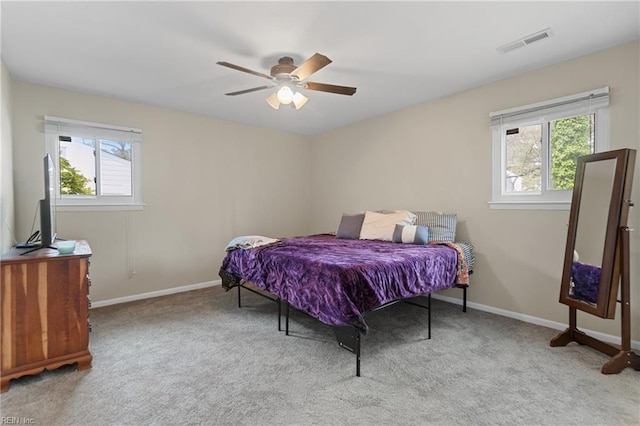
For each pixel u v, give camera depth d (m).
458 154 3.34
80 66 2.63
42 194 3.01
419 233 3.13
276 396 1.72
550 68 2.68
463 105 3.29
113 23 2.01
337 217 4.83
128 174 3.58
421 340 2.45
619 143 2.34
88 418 1.55
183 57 2.48
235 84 3.03
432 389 1.79
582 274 2.24
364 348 2.31
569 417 1.55
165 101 3.53
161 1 1.80
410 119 3.79
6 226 2.52
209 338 2.49
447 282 2.70
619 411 1.59
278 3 1.83
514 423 1.51
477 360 2.12
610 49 2.38
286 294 2.38
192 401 1.68
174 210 3.87
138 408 1.62
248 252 2.90
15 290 1.83
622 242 1.98
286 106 3.74
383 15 1.95
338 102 3.63
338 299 1.94
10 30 2.08
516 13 1.94
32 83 2.96
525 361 2.10
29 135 2.95
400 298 2.24
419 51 2.42
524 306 2.87
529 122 2.83
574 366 2.03
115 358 2.16
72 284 2.00
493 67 2.73
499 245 3.04
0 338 1.79
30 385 1.82
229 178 4.36
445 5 1.86
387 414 1.57
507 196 3.02
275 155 4.87
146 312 3.12
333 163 4.88
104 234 3.38
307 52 2.41
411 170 3.79
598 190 2.17
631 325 2.28
